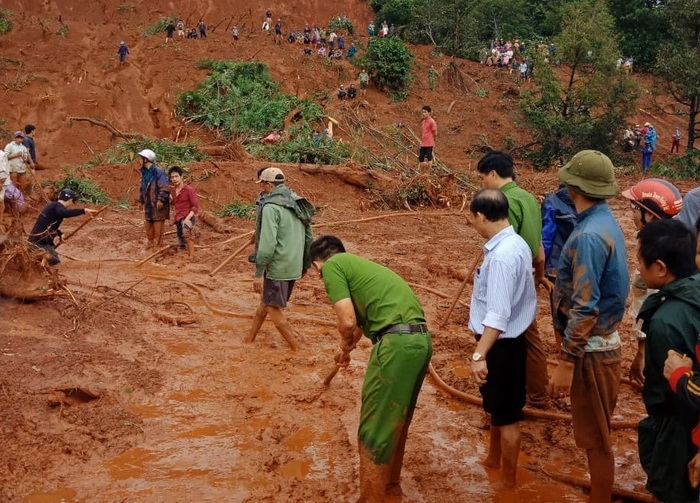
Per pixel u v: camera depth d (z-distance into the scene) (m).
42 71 29.42
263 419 5.84
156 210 12.43
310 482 4.89
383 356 4.51
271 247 7.08
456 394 6.48
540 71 30.11
